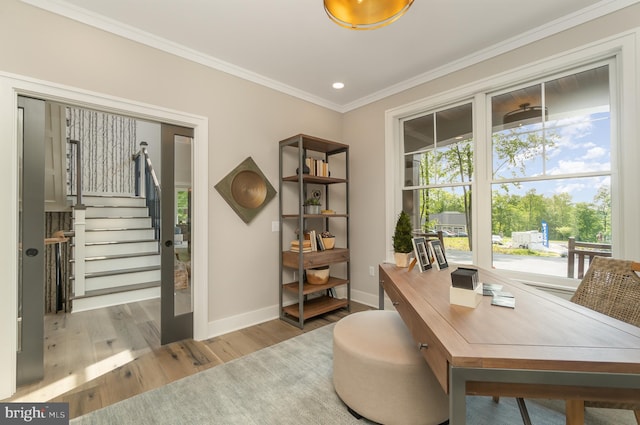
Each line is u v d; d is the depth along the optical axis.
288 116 3.38
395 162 3.45
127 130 5.57
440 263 2.14
